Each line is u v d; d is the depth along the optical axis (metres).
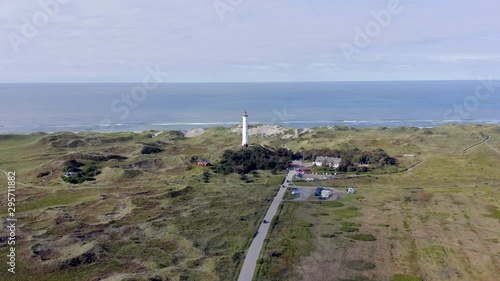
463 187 94.25
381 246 62.28
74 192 87.31
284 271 53.88
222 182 97.56
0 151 128.38
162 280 49.88
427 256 58.81
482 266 55.66
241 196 86.56
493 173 106.00
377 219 74.25
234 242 62.88
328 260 57.31
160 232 66.38
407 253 59.84
